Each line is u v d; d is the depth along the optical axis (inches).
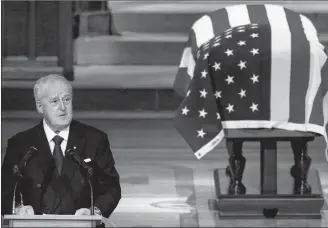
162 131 1007.6
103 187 543.8
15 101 1090.1
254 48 645.9
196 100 659.4
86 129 547.2
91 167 514.3
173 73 1170.0
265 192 695.1
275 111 654.5
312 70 649.6
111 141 951.6
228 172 781.3
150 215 691.4
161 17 1247.5
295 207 685.3
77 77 1149.1
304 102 653.3
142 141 955.3
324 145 935.7
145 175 813.9
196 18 1248.8
